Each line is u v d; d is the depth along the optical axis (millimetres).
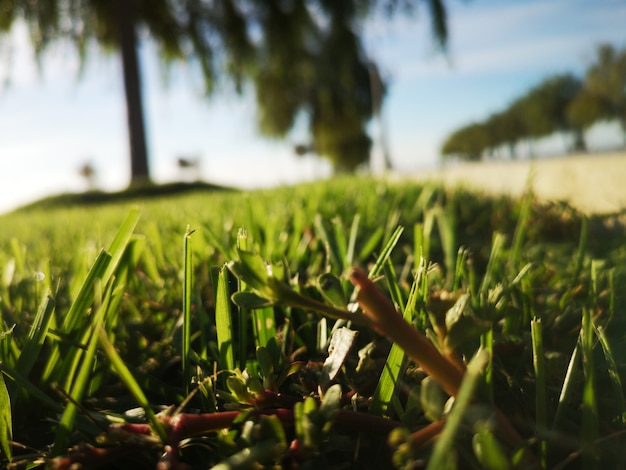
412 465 107
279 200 911
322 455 129
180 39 5723
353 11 5332
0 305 286
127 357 228
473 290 237
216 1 5531
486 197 819
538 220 506
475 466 122
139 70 5191
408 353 109
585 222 281
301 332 221
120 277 232
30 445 166
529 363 185
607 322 210
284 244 360
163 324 268
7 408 149
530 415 160
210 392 161
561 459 139
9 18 4992
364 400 162
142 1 5484
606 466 130
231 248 331
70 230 905
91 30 5523
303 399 155
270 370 155
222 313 183
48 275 271
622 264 308
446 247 369
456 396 109
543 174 1004
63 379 180
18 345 234
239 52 5695
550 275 320
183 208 1092
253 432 120
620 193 625
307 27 5922
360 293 109
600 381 176
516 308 217
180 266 351
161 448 139
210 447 141
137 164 5172
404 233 499
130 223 202
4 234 1036
